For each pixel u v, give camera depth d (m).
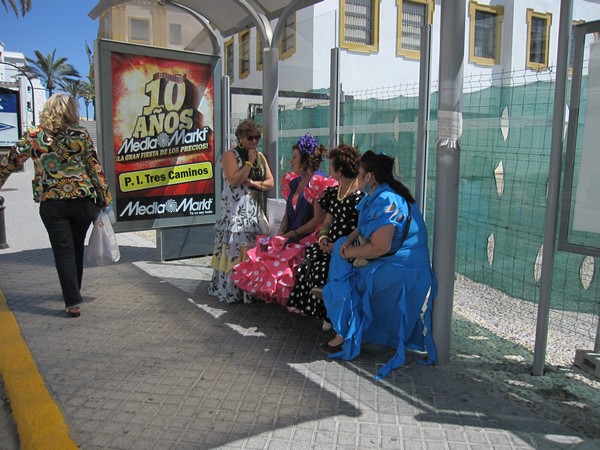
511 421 2.75
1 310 4.50
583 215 2.96
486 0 15.35
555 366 3.44
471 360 3.54
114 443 2.55
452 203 3.30
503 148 4.07
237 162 4.57
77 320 4.27
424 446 2.52
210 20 6.12
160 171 5.95
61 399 2.98
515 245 4.06
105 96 5.52
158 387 3.12
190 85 6.02
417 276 3.38
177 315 4.39
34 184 4.16
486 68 15.55
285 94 5.65
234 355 3.59
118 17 6.21
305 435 2.62
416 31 13.89
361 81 8.38
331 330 4.04
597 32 2.81
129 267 6.03
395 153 4.35
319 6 12.15
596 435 2.62
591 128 2.90
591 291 3.68
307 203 4.26
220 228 4.73
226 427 2.69
